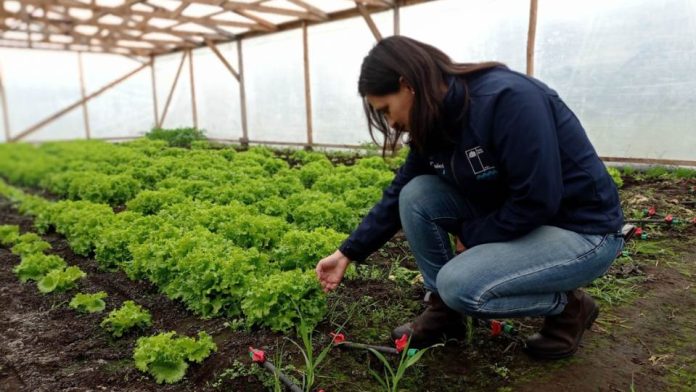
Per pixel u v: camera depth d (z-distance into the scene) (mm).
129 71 21344
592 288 4086
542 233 2674
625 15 8539
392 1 11711
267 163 10188
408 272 4621
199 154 11523
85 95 21453
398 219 3238
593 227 2625
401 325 3584
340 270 3301
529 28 9516
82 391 3156
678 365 3018
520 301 2742
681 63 8086
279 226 5402
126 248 5281
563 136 2553
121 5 12547
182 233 5289
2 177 12586
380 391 2945
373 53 2527
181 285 4312
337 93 13680
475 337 3430
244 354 3381
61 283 4723
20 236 6355
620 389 2822
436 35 11367
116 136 21750
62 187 9742
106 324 4062
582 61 9180
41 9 14328
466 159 2643
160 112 21203
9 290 4832
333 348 3398
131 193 8633
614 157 9078
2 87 21172
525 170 2428
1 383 3293
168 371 3277
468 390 2916
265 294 3664
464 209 3127
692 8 7824
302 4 12406
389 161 9094
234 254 4199
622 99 8820
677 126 8297
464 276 2664
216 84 18078
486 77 2551
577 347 3156
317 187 7672
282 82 15352
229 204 6668
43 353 3645
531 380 2951
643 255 4773
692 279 4191
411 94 2529
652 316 3627
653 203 6430
